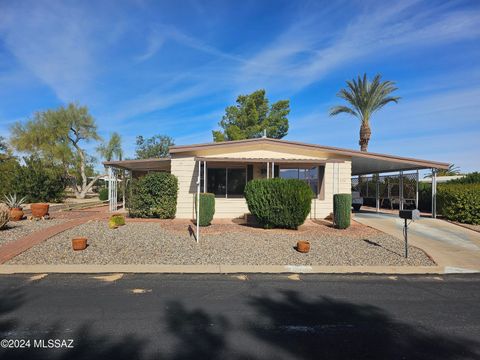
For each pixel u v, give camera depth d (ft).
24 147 105.91
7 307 14.80
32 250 25.12
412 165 53.88
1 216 33.17
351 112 79.30
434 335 12.66
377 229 38.60
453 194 46.34
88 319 13.55
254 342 11.79
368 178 74.38
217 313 14.44
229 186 49.14
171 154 47.70
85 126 115.24
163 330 12.61
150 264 21.93
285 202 35.04
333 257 25.03
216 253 25.27
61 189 89.15
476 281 20.51
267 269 21.91
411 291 18.25
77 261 22.33
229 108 115.96
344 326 13.35
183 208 47.26
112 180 59.88
